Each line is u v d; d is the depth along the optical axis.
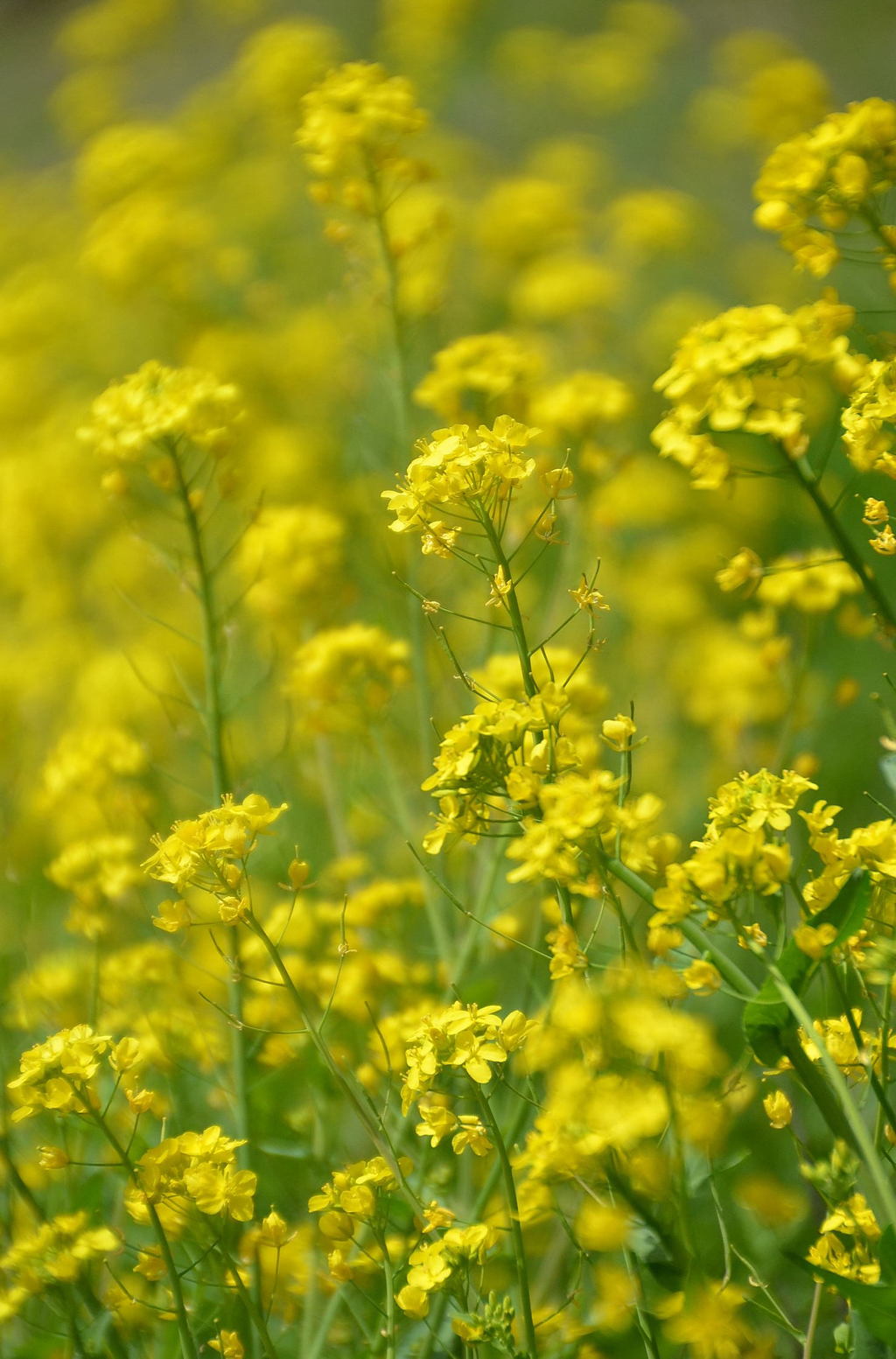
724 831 1.35
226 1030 1.59
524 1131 1.52
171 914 1.39
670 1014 1.33
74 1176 1.52
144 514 1.87
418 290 1.80
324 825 1.85
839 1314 1.47
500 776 1.36
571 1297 1.38
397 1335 1.43
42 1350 1.45
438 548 1.39
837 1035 1.38
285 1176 1.55
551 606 1.81
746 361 1.38
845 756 1.86
